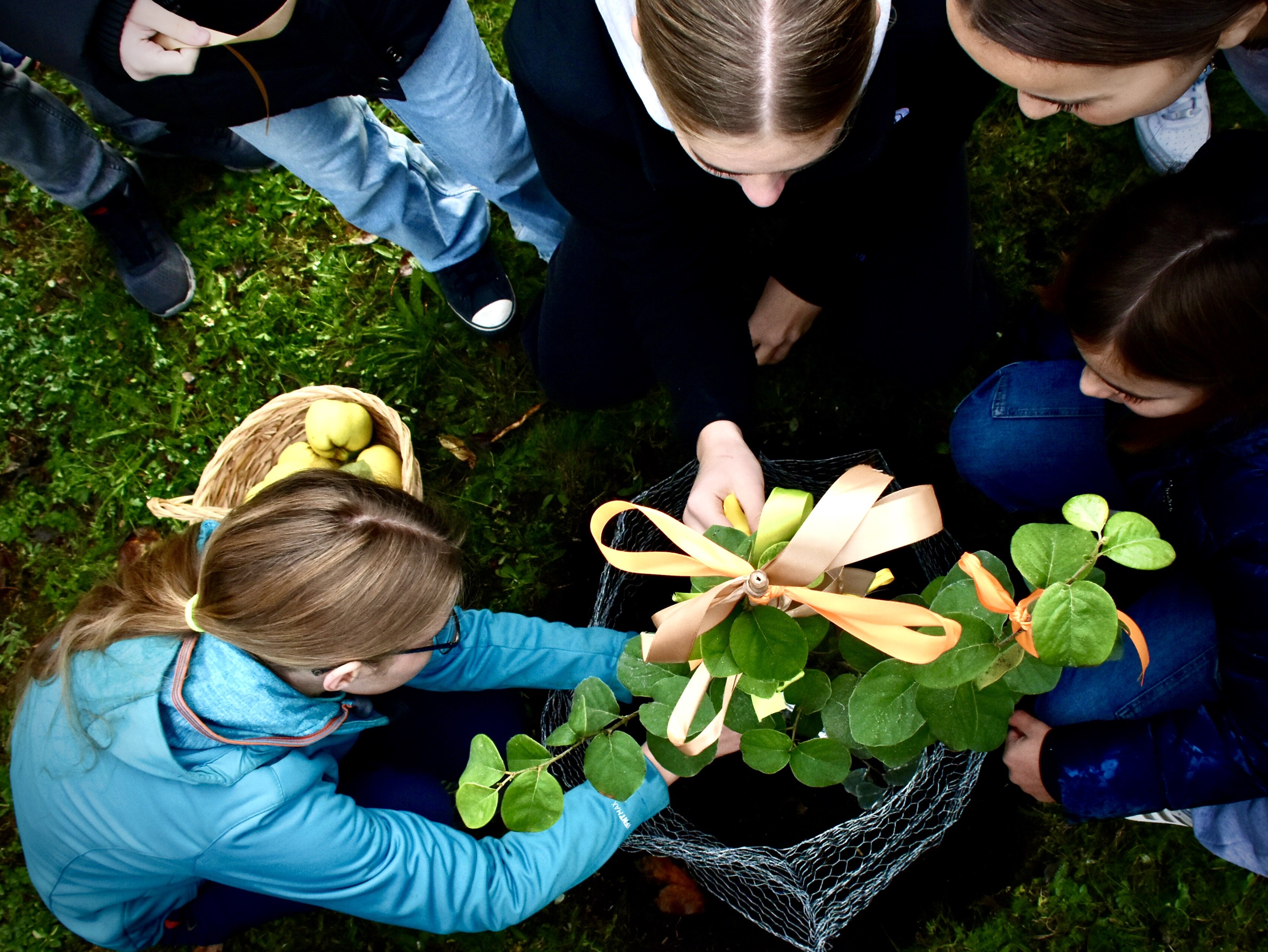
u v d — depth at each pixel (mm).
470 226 1887
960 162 1375
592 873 1401
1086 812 1381
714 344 1399
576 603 1855
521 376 1993
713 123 823
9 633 1958
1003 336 1877
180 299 2041
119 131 1960
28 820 1294
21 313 2088
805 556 712
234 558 1112
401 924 1299
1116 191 1889
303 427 1738
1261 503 1081
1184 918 1627
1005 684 813
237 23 1134
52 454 2041
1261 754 1197
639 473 1894
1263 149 1004
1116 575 1627
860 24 761
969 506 1798
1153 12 743
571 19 1021
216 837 1191
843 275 1638
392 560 1129
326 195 1636
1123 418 1348
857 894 1517
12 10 1108
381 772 1575
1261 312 949
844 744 920
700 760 925
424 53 1335
